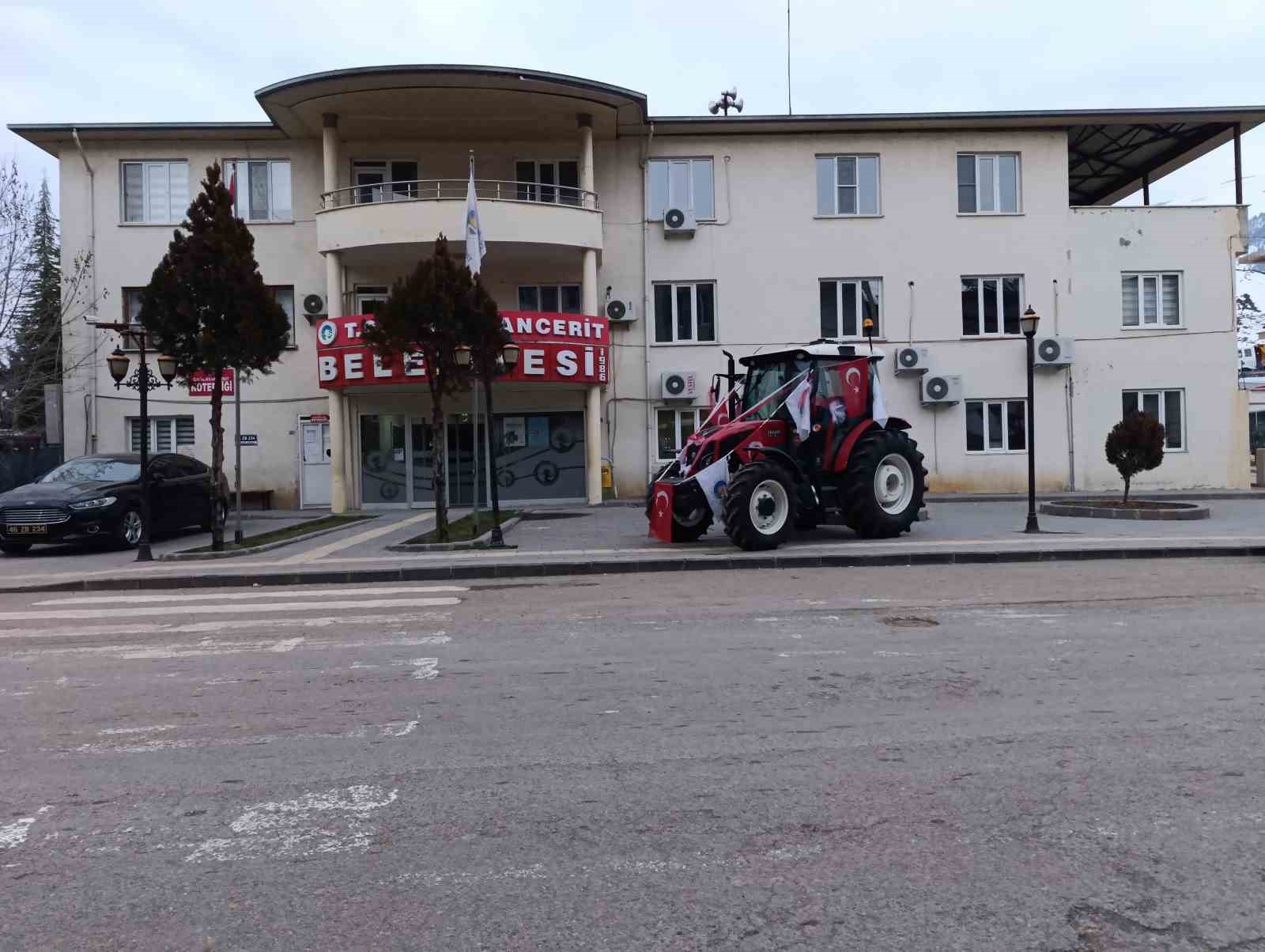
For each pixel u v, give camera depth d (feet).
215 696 21.08
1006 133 79.00
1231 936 10.73
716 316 77.87
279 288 76.54
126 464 55.62
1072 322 79.10
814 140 78.07
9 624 30.71
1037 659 23.27
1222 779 15.29
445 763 16.49
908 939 10.70
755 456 44.78
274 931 11.07
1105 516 57.93
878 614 29.60
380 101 70.23
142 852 13.15
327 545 50.52
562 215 70.74
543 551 44.93
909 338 78.59
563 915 11.32
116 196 75.15
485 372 48.19
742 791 15.02
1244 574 37.50
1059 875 12.17
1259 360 123.95
